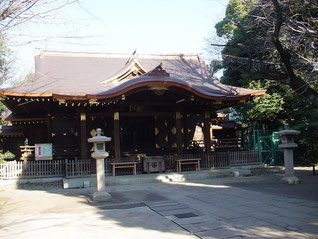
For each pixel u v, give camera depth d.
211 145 20.36
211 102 17.31
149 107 18.14
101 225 7.12
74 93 16.14
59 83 18.23
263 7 11.84
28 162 16.00
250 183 13.36
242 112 22.64
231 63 18.00
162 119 20.62
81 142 16.80
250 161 18.73
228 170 17.03
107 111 17.95
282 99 20.28
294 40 12.12
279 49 8.25
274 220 7.07
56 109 18.55
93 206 9.37
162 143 20.42
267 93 21.56
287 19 11.41
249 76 9.35
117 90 15.35
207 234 6.19
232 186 12.63
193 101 17.09
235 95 17.64
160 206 9.02
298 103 20.20
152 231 6.53
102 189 10.27
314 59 11.90
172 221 7.29
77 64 21.70
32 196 11.86
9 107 18.28
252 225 6.73
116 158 16.44
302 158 20.89
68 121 18.84
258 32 13.98
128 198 10.59
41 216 8.21
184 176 15.55
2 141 21.59
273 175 15.98
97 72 20.98
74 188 13.91
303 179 13.77
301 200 9.22
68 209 9.05
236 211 8.11
